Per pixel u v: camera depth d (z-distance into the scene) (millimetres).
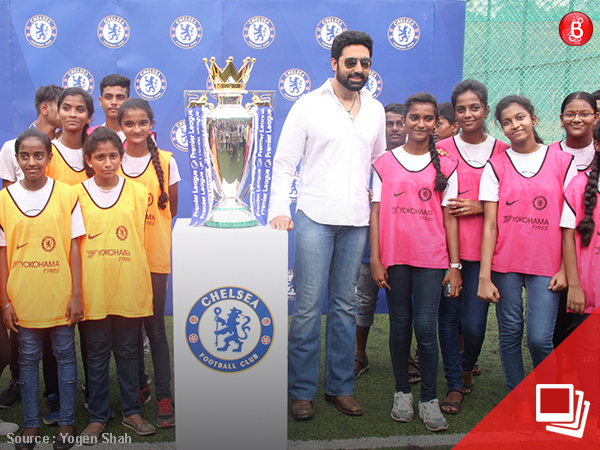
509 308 2189
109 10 3361
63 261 2018
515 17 3768
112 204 2096
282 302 1970
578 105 2385
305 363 2361
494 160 2242
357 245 2336
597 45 3756
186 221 2162
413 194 2217
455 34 3568
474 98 2295
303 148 2357
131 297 2109
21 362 2029
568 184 2141
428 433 2211
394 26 3516
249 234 1936
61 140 2266
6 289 2012
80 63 3375
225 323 1963
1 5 3295
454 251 2277
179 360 1963
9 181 2355
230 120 2029
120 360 2180
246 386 1995
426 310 2223
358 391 2609
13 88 3348
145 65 3416
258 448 2025
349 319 2400
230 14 3422
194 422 1993
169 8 3389
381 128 2373
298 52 3480
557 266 2143
